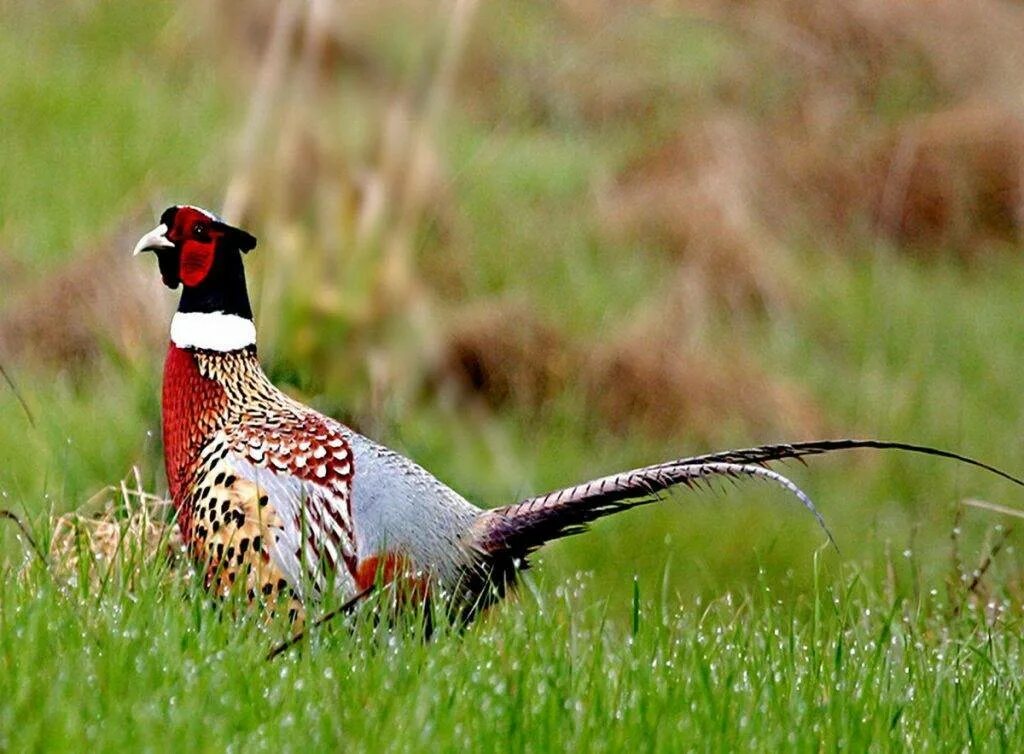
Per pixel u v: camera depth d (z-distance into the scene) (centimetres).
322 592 715
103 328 1267
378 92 1139
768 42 2228
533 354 1441
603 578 1106
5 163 1744
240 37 1241
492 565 743
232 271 770
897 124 2198
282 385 1059
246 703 586
